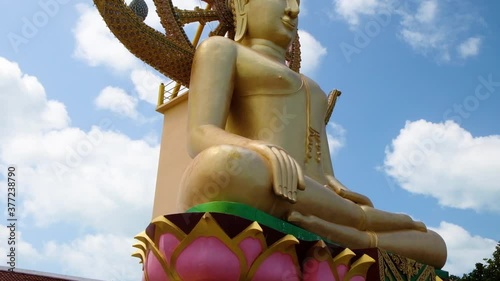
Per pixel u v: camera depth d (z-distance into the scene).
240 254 5.88
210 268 5.76
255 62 8.67
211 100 8.08
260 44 9.44
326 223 7.20
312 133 9.01
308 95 9.26
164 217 6.01
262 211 6.51
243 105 8.70
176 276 5.94
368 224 7.82
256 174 6.52
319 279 6.48
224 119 8.12
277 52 9.53
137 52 9.21
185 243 5.88
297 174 6.87
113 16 8.53
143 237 6.50
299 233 6.77
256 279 5.99
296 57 11.45
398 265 7.43
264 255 6.07
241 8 9.76
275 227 6.50
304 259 6.61
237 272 5.87
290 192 6.69
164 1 9.90
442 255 8.44
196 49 8.85
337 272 6.72
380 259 7.14
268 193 6.62
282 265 6.25
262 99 8.60
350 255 6.80
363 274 7.10
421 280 7.76
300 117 8.88
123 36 8.86
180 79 9.72
